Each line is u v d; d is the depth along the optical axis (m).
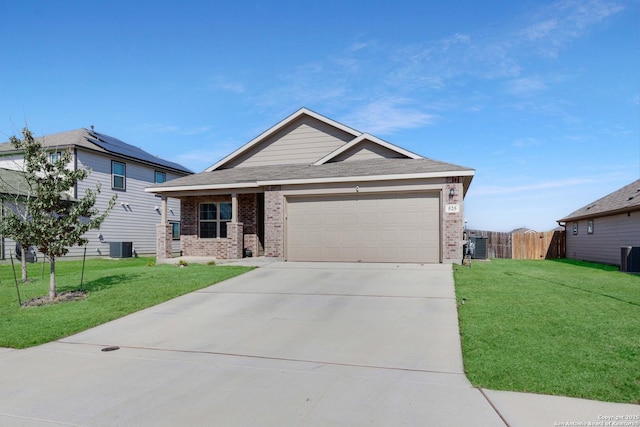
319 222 13.79
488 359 4.89
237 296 8.90
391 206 13.16
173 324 7.08
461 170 12.40
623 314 6.80
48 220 9.03
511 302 7.66
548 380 4.27
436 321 6.66
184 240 17.20
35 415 3.81
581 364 4.66
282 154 17.91
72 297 9.17
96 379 4.71
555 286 9.48
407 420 3.55
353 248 13.45
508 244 22.92
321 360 5.18
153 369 5.00
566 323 6.27
